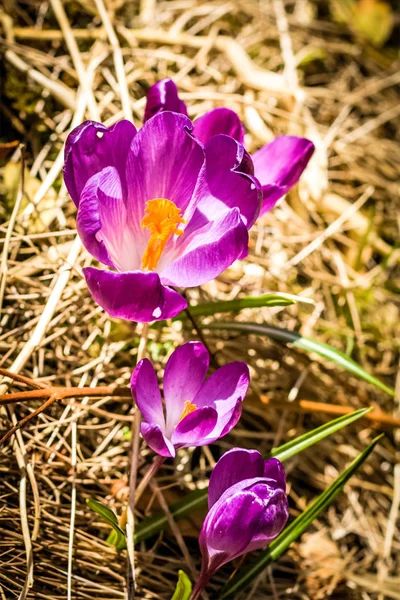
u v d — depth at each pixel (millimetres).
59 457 362
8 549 339
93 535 358
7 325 388
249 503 302
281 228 458
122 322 396
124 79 441
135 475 348
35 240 409
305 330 440
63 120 449
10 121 443
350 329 455
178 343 404
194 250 323
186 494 380
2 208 417
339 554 396
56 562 345
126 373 390
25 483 343
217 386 332
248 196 338
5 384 351
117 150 332
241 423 411
